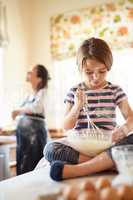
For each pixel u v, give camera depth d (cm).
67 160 138
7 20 382
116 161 108
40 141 298
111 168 126
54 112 383
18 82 395
